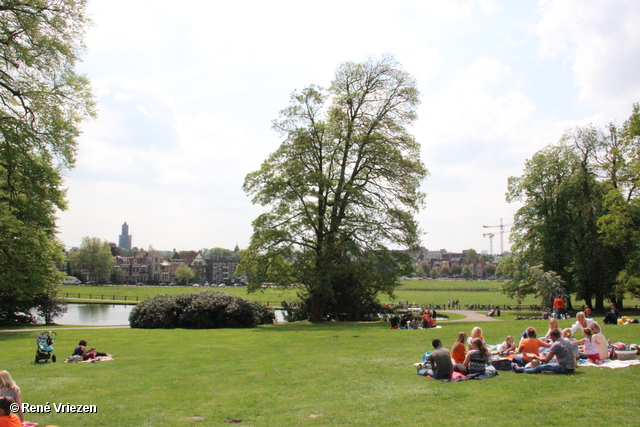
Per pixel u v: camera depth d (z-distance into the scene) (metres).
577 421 9.05
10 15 24.45
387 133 42.00
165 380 14.40
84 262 150.88
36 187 28.42
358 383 13.39
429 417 9.73
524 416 9.49
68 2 24.95
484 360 13.39
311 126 39.59
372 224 40.56
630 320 25.94
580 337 19.91
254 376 14.87
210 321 36.78
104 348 22.67
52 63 26.03
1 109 26.75
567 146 53.44
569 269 53.22
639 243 44.16
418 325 32.22
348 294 43.28
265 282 40.62
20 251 31.59
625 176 46.12
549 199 54.59
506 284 57.59
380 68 41.38
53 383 14.04
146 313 37.44
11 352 21.59
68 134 27.11
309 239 41.00
